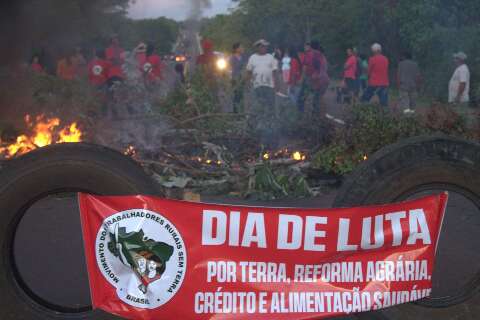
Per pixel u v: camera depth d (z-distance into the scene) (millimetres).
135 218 3557
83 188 3637
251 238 3605
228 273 3615
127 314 3598
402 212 3629
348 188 3805
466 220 6961
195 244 3592
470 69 19328
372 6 26000
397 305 3768
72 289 5176
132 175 3652
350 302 3666
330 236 3621
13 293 3693
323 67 16828
